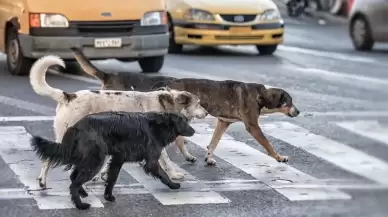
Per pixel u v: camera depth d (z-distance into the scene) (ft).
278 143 32.58
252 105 28.86
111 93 25.98
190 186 26.27
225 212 23.63
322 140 33.17
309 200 24.93
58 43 46.62
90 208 23.77
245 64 54.70
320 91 44.34
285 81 47.47
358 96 42.88
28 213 23.24
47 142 23.39
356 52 62.39
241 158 30.19
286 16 93.25
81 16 46.91
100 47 47.50
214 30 58.13
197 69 51.85
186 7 58.90
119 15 47.73
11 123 34.88
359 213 23.68
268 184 26.63
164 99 26.27
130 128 23.76
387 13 60.95
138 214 23.32
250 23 58.65
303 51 62.64
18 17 47.50
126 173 27.68
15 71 48.39
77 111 25.50
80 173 23.50
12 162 28.55
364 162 29.55
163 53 49.75
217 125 29.48
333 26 85.20
